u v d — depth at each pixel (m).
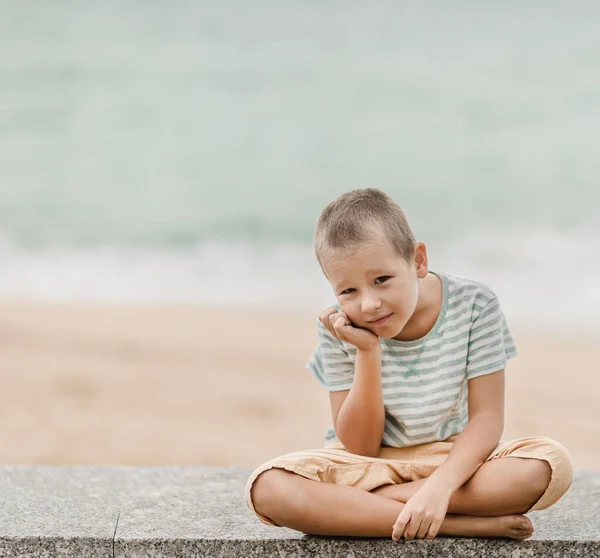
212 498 3.76
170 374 11.11
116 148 29.22
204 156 29.02
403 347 3.36
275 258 18.75
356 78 34.19
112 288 15.95
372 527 3.10
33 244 19.88
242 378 11.06
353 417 3.27
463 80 33.41
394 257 3.11
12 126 30.25
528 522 3.14
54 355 11.74
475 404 3.32
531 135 29.45
